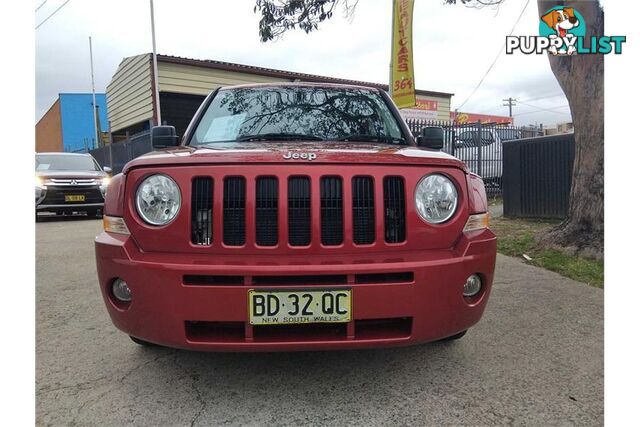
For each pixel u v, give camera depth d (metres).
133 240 2.28
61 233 8.48
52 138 39.59
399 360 2.85
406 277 2.22
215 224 2.17
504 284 4.44
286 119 3.33
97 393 2.47
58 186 10.23
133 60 14.89
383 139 3.28
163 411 2.29
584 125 5.30
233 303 2.12
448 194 2.34
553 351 2.95
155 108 13.46
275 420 2.21
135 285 2.21
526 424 2.17
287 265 2.14
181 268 2.15
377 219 2.22
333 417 2.23
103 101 35.09
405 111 18.78
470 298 2.40
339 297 2.14
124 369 2.76
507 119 34.72
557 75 5.65
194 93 14.12
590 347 2.99
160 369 2.76
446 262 2.25
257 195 2.21
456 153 13.22
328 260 2.17
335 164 2.23
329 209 2.22
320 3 7.25
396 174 2.27
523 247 5.87
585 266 4.83
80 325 3.54
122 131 18.17
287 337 2.19
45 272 5.27
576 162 5.47
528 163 8.55
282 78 15.31
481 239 2.38
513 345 3.05
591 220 5.29
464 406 2.32
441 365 2.77
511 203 8.92
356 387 2.52
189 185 2.20
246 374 2.68
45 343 3.17
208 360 2.87
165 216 2.22
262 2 7.27
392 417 2.23
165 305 2.17
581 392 2.44
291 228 2.21
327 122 3.33
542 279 4.59
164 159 2.27
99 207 10.75
